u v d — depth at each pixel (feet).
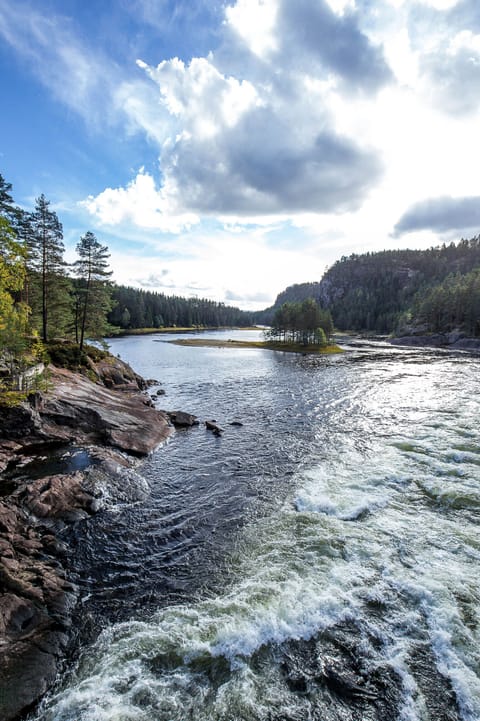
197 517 44.93
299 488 52.29
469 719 21.35
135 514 45.47
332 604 30.04
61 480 48.06
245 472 58.85
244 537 40.47
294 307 344.08
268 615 29.12
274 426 85.81
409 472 56.08
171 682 24.00
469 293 350.23
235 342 365.40
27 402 66.69
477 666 24.48
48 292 129.08
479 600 30.12
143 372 183.01
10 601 28.35
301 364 210.79
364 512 45.03
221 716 21.68
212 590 32.35
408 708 22.08
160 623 28.78
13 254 60.75
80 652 26.35
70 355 118.42
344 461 62.28
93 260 130.62
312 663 25.17
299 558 36.37
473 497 47.37
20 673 23.91
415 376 159.22
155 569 35.35
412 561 35.45
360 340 444.14
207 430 83.25
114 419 75.92
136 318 530.68
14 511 40.73
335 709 22.09
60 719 21.72
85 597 31.60
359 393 122.83
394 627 27.78
